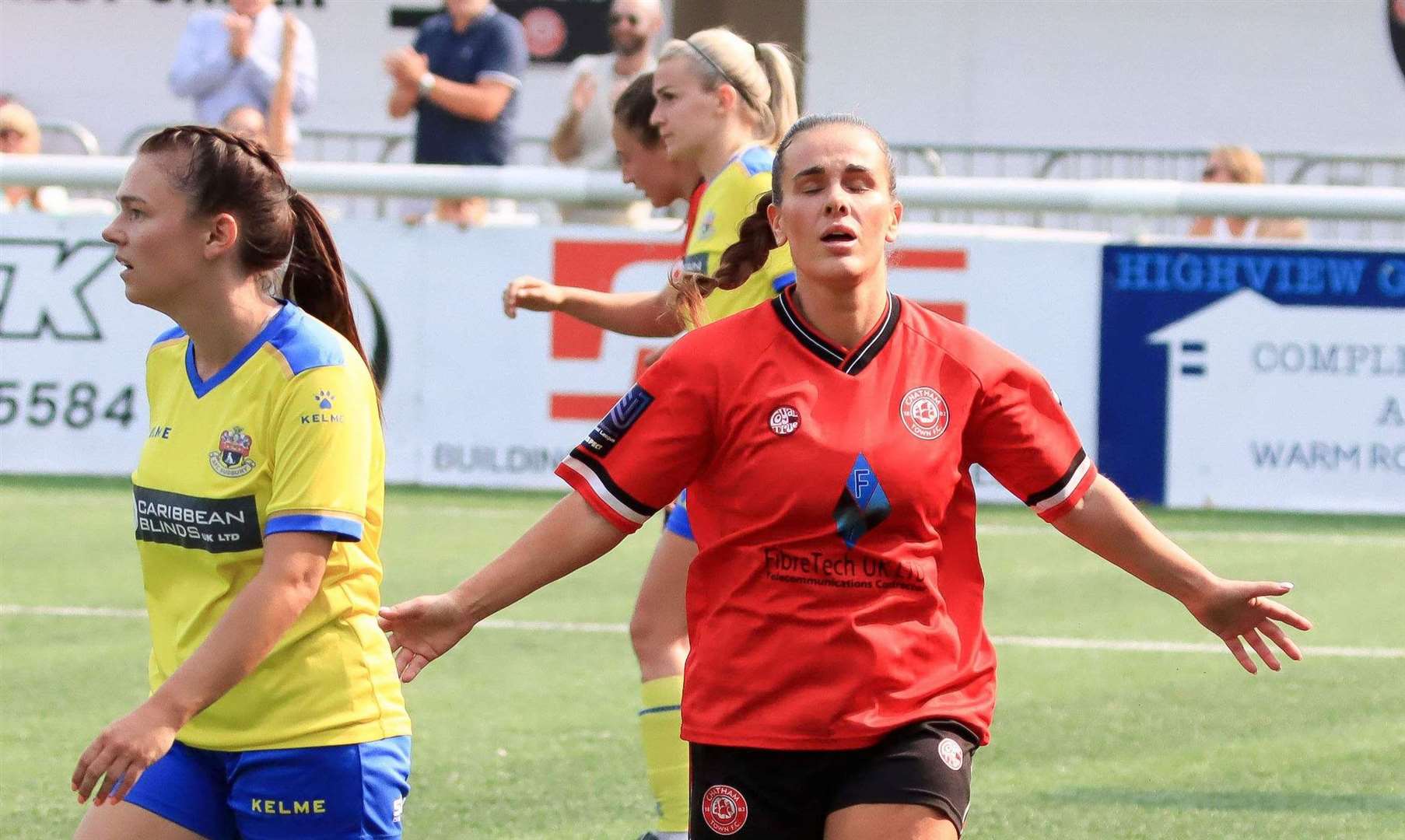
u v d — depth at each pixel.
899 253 27.88
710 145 13.42
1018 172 49.03
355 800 8.76
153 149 8.67
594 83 29.94
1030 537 25.70
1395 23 50.38
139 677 17.59
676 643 12.98
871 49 51.31
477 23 29.11
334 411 8.58
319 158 50.44
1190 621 20.75
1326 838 13.12
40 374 28.86
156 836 8.73
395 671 9.09
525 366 28.30
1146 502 27.97
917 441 8.49
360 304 28.42
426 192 27.75
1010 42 51.22
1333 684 17.97
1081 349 27.84
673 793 12.77
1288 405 27.80
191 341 9.03
